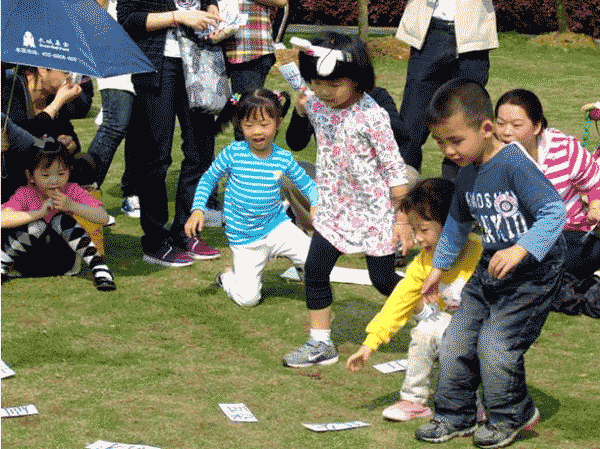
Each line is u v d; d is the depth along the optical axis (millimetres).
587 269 7258
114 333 6492
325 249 6070
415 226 5379
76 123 13844
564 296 7008
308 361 6027
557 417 5309
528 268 4852
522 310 4867
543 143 7078
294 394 5609
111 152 9523
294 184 7391
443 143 4805
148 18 7793
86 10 7012
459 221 5125
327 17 28922
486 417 5301
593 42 22438
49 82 7664
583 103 16078
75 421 5148
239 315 6938
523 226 4844
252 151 6980
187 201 8273
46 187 7289
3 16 6672
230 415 5242
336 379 5859
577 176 7082
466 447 4988
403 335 6645
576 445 4980
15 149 7262
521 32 26359
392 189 6023
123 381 5707
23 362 5941
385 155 5969
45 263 7527
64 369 5863
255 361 6109
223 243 8836
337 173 6066
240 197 6977
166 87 7938
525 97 6770
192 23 7738
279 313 7004
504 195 4816
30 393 5504
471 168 4930
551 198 4691
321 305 6098
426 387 5340
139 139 8031
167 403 5414
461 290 5410
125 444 4840
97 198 8219
